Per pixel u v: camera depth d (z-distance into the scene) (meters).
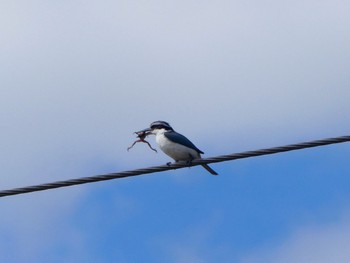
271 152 14.27
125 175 14.42
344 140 13.87
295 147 14.12
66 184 14.22
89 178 14.26
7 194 14.12
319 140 13.98
